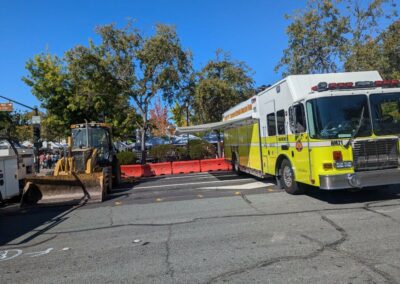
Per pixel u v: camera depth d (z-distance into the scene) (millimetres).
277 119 12398
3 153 14570
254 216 9148
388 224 7641
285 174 12117
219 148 29688
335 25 24031
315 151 9820
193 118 33625
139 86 28812
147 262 6242
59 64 35500
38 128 27250
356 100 9906
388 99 10023
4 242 8344
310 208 9641
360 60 21922
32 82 35156
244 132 16781
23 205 13336
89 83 28188
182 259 6270
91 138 17609
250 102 15320
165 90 29469
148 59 27953
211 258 6227
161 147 31281
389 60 21750
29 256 7129
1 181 13039
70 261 6617
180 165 24031
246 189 13664
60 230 9172
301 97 10625
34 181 13539
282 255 6145
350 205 9703
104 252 7008
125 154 28297
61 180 13547
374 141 9711
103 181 13711
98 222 9766
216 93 29641
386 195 10805
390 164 9781
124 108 35094
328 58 24641
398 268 5312
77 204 13102
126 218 9992
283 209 9750
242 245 6836
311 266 5574
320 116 9766
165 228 8547
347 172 9516
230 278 5320
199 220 9117
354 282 4926
